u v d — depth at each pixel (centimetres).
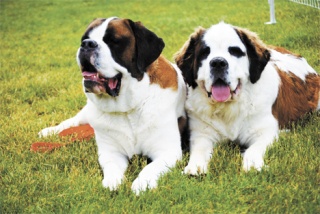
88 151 494
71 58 952
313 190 383
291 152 447
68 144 513
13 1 1769
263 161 433
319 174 407
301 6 1101
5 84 774
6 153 500
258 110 476
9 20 1430
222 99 447
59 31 1249
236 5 1281
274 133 483
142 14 1358
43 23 1365
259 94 475
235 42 451
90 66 417
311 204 366
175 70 496
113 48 421
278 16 1055
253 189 395
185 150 491
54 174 443
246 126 484
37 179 434
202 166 432
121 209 375
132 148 467
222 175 415
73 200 394
